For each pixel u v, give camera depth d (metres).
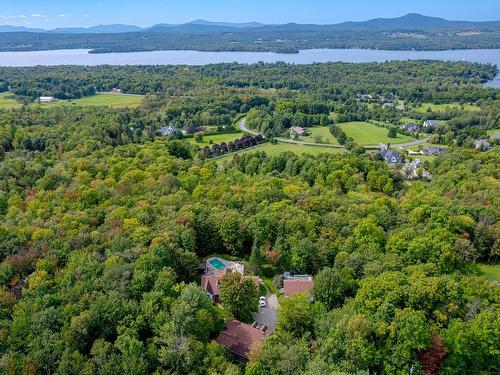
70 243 86.25
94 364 60.22
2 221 98.44
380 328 64.69
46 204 105.75
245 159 175.62
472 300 70.38
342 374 54.53
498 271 98.56
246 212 107.25
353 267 83.50
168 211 103.50
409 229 95.62
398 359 62.38
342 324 65.81
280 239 94.69
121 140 193.62
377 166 163.75
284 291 85.38
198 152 192.00
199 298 72.19
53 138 180.25
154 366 63.44
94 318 66.12
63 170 134.25
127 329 64.94
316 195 123.12
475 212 110.50
